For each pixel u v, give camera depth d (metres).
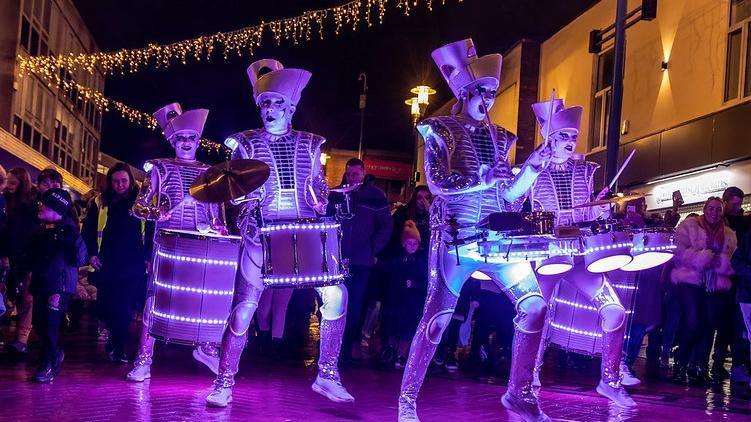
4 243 9.47
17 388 6.84
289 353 10.43
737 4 14.09
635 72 17.09
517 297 5.86
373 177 9.47
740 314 9.21
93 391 6.87
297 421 5.92
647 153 16.47
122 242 8.76
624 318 7.52
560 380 9.09
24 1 25.48
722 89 14.23
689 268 9.91
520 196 5.88
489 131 5.91
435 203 5.95
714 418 6.88
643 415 6.86
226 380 6.44
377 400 7.00
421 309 9.45
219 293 7.08
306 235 6.30
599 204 6.49
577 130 7.80
